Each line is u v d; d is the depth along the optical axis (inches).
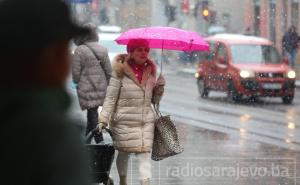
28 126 155.2
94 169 504.7
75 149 156.6
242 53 1632.6
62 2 162.7
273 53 1644.9
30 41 159.8
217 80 1643.7
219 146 900.0
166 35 592.4
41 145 154.2
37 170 153.6
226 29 2950.3
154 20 3127.5
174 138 550.9
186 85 2091.5
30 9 159.0
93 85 748.6
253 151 859.4
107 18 3376.0
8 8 159.2
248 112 1364.4
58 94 161.8
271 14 2733.8
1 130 155.4
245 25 2891.2
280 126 1133.7
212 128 1098.1
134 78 541.0
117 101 543.5
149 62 549.6
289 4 2650.1
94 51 748.6
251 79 1572.3
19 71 161.2
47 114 156.9
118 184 654.5
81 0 1153.4
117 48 1567.4
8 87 161.0
